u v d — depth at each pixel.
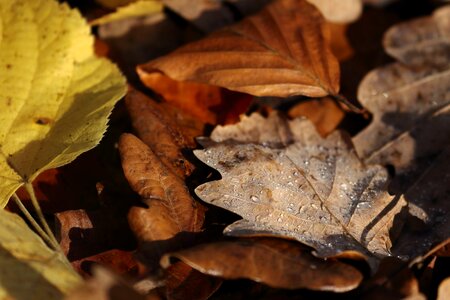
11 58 0.43
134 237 0.41
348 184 0.42
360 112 0.45
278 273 0.39
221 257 0.39
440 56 0.46
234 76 0.44
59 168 0.43
